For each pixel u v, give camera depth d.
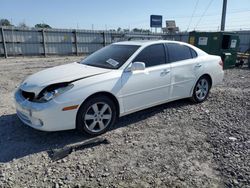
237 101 6.15
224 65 12.43
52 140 3.89
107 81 4.00
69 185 2.80
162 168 3.15
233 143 3.83
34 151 3.55
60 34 22.97
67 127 3.74
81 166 3.18
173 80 5.05
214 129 4.39
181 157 3.42
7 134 4.08
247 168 3.14
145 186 2.79
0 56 20.44
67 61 17.72
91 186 2.79
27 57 21.16
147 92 4.59
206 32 12.79
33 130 4.23
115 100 4.18
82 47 24.45
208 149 3.64
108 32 25.53
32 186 2.78
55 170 3.08
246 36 22.67
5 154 3.46
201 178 2.95
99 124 4.05
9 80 9.09
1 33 20.00
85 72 4.09
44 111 3.52
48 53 22.67
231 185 2.82
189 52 5.57
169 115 5.07
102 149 3.63
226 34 12.30
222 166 3.19
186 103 5.89
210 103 5.95
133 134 4.15
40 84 3.73
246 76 10.19
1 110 5.23
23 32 21.12
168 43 5.15
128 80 4.26
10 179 2.89
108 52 4.93
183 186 2.80
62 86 3.70
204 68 5.72
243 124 4.64
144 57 4.62
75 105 3.69
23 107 3.76
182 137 4.05
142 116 4.99
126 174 3.02
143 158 3.39
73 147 3.57
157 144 3.80
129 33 26.48
